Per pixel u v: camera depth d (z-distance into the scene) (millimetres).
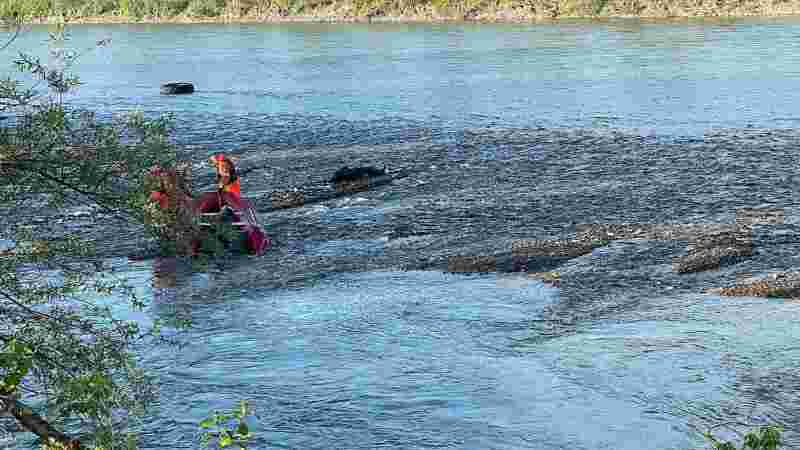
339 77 35312
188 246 5164
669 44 42812
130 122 5043
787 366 8203
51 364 4691
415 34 53875
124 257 12180
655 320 9461
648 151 19188
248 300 10445
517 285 10758
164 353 8781
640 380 8008
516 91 29875
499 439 7055
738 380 7957
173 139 22484
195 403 7738
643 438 7004
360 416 7500
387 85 32500
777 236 12258
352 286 10898
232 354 8797
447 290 10641
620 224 13203
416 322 9602
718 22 53656
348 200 15445
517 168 17781
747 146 19422
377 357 8695
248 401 7785
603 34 49125
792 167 17094
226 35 58062
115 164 4859
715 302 9953
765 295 10062
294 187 16547
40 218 13727
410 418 7449
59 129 4672
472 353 8742
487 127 23125
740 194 15016
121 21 73000
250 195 16031
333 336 9234
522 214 14070
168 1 73000
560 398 7715
